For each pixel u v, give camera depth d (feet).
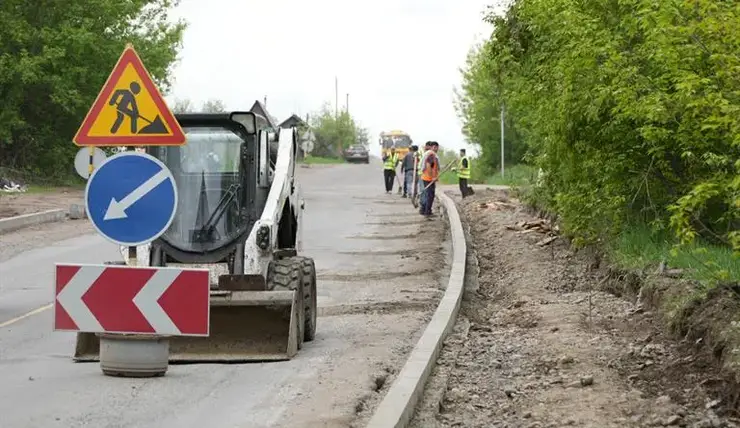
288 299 42.09
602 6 52.01
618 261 57.00
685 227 37.76
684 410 32.24
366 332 48.08
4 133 157.48
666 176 54.44
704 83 39.09
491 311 55.72
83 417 31.78
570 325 47.50
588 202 58.08
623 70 46.32
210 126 43.80
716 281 42.27
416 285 64.18
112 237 35.83
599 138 55.01
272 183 44.80
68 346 44.60
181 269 36.68
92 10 165.99
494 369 40.09
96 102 35.60
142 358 37.45
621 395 34.19
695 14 39.70
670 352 39.86
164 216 35.78
